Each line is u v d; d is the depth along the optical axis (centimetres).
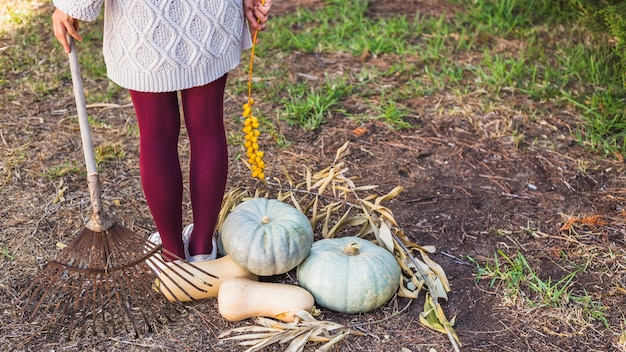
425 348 302
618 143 457
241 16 295
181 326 308
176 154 304
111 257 327
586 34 578
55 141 443
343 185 406
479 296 334
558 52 555
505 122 475
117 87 505
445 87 516
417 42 574
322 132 465
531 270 348
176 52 276
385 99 502
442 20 600
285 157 437
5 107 473
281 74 525
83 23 579
